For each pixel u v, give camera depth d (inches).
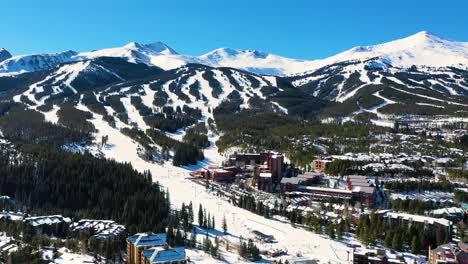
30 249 7824.8
